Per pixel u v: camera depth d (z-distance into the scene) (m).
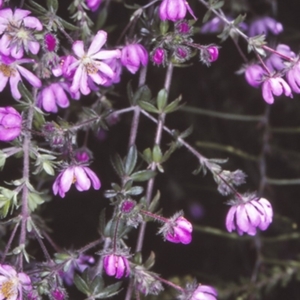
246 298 0.87
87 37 0.74
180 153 0.90
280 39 0.88
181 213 0.71
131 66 0.73
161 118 0.74
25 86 0.74
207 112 0.85
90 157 0.75
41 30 0.72
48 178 0.78
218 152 0.91
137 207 0.72
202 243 0.91
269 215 0.73
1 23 0.71
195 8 0.83
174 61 0.74
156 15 0.74
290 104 0.91
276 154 0.92
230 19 0.84
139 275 0.72
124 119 0.87
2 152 0.72
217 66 0.89
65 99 0.74
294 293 0.92
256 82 0.76
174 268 0.90
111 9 0.83
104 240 0.73
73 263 0.74
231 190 0.74
